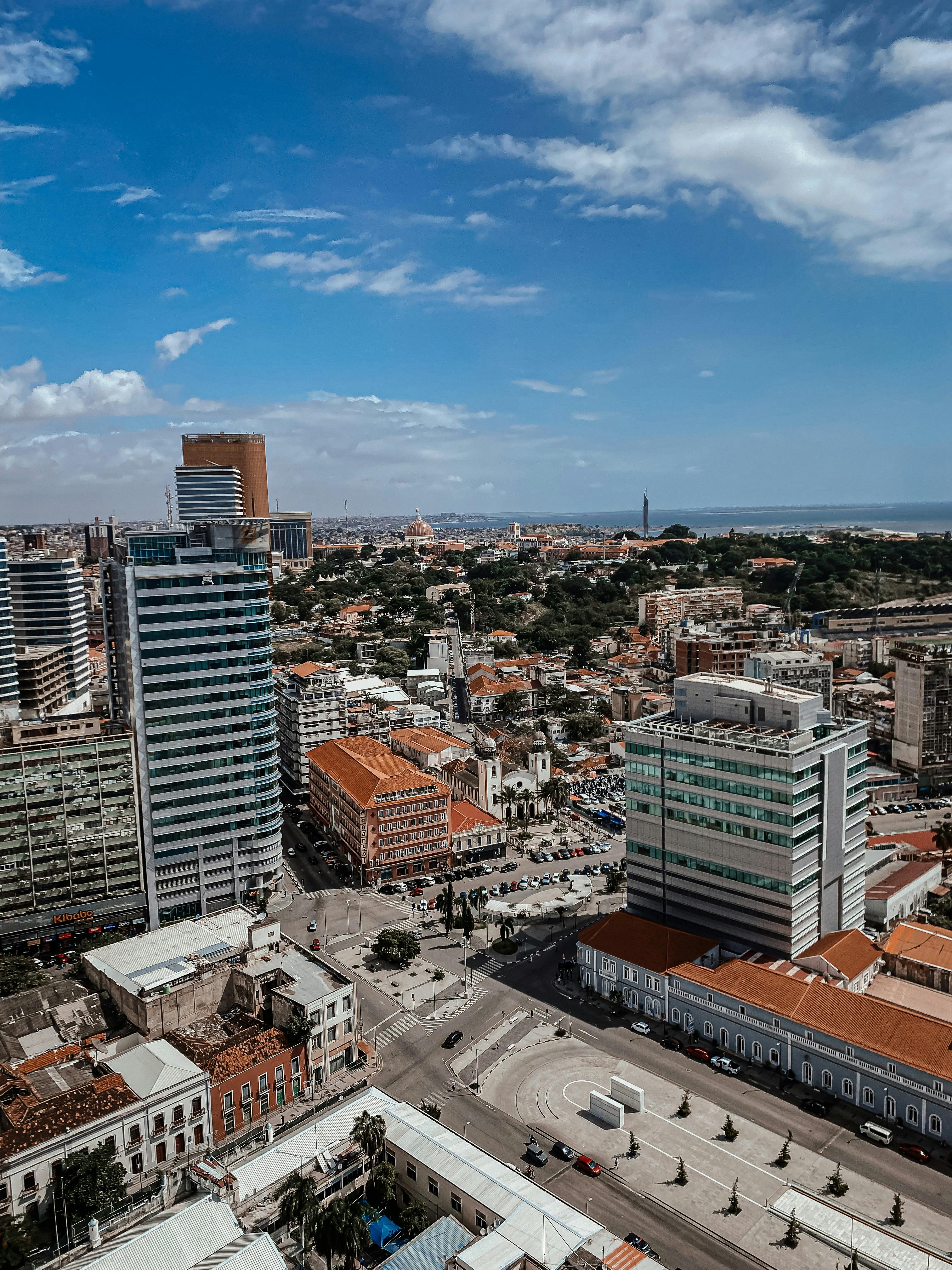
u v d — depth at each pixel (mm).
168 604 174625
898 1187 102625
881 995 135000
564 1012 144750
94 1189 98000
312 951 160375
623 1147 111125
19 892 166375
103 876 172875
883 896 170750
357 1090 124250
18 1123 101250
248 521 187000
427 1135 106625
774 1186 103500
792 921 138875
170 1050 118062
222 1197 97125
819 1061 121500
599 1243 89562
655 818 157625
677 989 137875
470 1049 134375
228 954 140500
